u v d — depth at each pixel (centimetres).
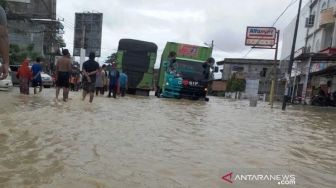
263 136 855
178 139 711
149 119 1001
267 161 572
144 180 428
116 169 464
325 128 1173
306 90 3566
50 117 858
